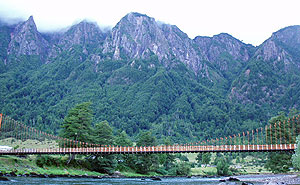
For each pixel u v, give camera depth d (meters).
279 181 68.00
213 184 68.19
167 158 128.25
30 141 173.25
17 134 178.38
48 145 165.75
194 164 178.25
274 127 113.38
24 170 72.56
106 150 83.06
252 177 98.44
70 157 89.62
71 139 96.62
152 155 111.19
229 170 136.38
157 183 71.50
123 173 100.50
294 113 151.62
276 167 100.62
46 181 62.44
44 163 82.31
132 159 110.50
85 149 84.19
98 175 89.94
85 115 100.81
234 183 66.12
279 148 71.81
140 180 81.00
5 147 102.31
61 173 79.81
